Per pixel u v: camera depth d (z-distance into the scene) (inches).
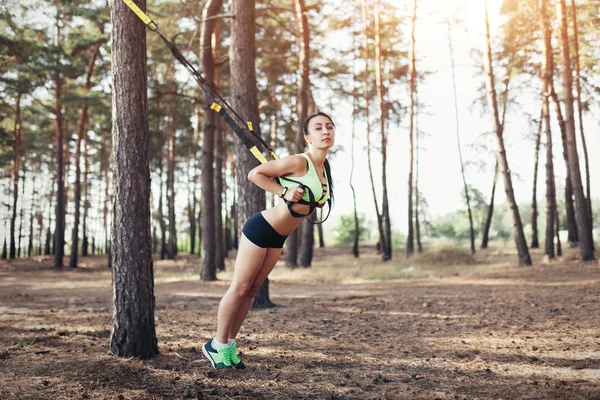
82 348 209.8
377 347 217.0
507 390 152.3
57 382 159.6
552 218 770.2
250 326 274.8
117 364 180.7
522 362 187.2
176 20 655.1
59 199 1097.4
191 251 1593.3
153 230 1628.9
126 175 192.9
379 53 934.4
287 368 179.8
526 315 291.7
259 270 173.6
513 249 1112.2
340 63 1027.3
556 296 367.6
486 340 228.1
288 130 1026.1
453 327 264.8
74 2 900.0
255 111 394.9
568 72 662.5
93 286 617.6
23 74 928.9
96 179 1600.6
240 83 392.5
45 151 1472.7
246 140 163.0
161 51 838.5
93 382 159.3
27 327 270.8
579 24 775.7
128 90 192.9
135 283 192.5
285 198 154.4
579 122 859.4
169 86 976.9
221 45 924.6
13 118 1197.1
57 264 1096.2
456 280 547.2
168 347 211.2
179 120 1141.1
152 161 1258.6
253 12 400.5
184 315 325.1
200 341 228.1
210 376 167.9
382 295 435.5
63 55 922.7
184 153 1183.6
